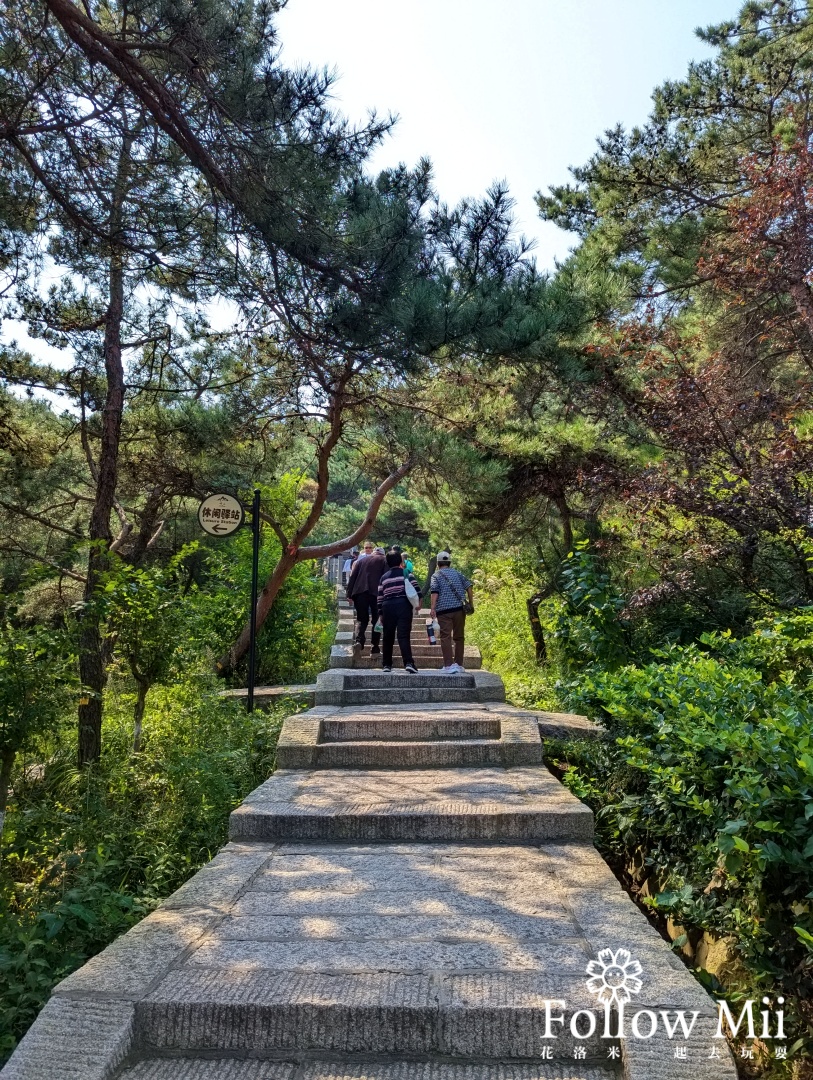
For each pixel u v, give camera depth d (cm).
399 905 410
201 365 1291
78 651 608
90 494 1531
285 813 545
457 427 1256
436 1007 300
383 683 1047
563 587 1074
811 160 1067
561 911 398
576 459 1227
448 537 1466
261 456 1380
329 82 600
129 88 635
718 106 1457
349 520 3738
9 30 653
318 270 669
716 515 856
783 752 341
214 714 781
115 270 909
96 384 1195
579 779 654
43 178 702
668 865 481
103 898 422
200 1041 303
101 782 617
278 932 374
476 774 668
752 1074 338
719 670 541
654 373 1064
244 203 640
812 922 316
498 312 639
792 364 1498
